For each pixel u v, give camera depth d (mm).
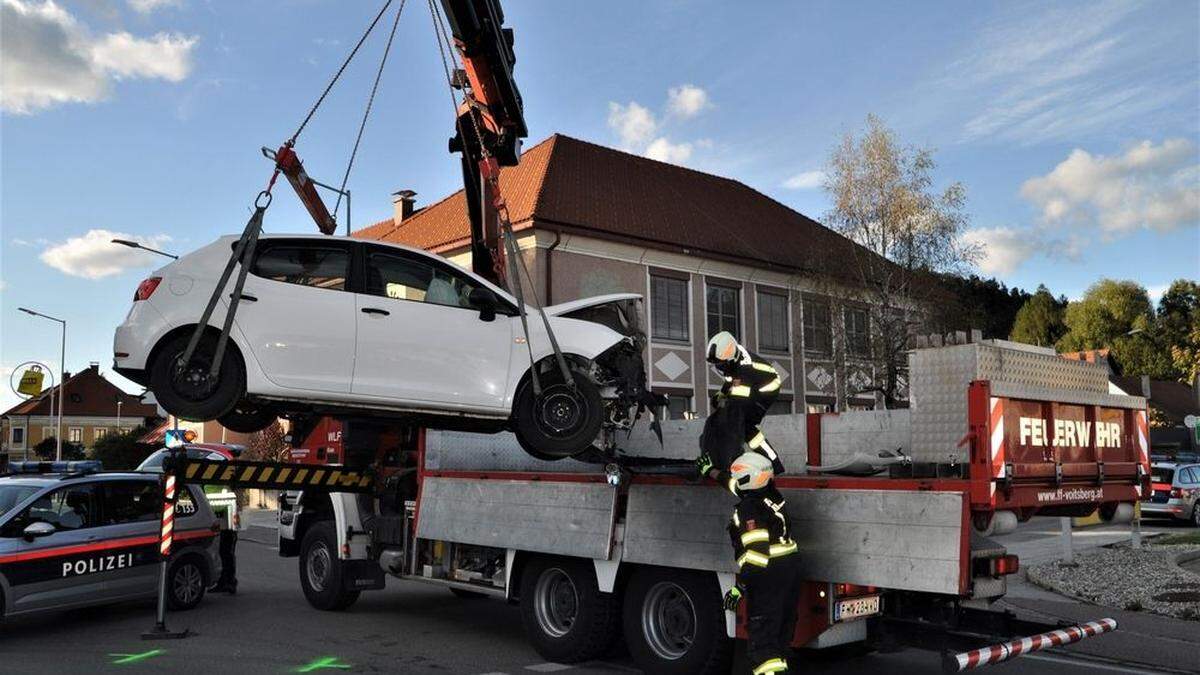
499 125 9039
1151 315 62031
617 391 7746
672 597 6859
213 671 7215
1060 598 10727
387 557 9523
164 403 6734
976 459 5316
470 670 7328
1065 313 64812
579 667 7438
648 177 29922
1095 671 7238
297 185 8445
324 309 7102
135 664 7445
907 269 24797
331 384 7004
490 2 8492
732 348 6262
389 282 7465
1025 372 5863
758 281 28828
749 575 5691
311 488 9352
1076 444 6137
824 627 6016
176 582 10031
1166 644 8133
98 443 46281
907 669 7309
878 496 5672
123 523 9547
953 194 25344
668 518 6660
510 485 8016
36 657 7715
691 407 26703
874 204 25344
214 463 8844
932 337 5895
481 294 7398
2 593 8312
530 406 7531
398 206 34250
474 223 9625
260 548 17703
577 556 7250
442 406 7301
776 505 5793
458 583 8680
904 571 5473
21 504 8727
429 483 8938
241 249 6883
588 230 24453
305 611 10164
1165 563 12602
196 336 6594
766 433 7996
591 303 8234
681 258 26797
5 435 88375
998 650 5379
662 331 26281
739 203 32219
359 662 7582
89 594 9039
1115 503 6629
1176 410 54219
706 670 6453
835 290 25453
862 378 25281
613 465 7086
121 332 6754
